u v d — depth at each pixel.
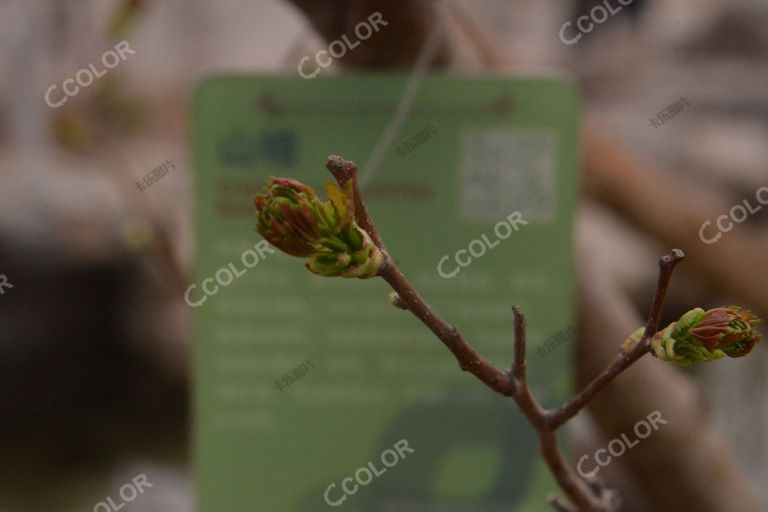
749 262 0.66
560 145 0.49
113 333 1.36
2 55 1.14
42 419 1.31
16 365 1.27
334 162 0.39
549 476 0.49
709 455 0.55
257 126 0.49
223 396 0.49
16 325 1.24
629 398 0.54
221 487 0.49
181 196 0.66
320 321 0.49
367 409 0.49
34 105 1.17
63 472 1.19
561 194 0.49
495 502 0.49
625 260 1.20
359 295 0.49
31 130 1.19
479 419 0.49
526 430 0.49
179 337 1.35
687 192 0.83
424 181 0.49
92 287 1.30
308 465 0.49
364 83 0.49
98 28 0.75
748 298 0.67
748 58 1.51
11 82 1.16
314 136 0.49
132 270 1.32
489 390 0.49
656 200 0.65
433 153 0.49
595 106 1.50
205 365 0.49
